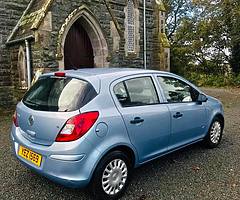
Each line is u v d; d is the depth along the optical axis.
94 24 13.05
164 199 3.97
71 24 11.91
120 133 4.00
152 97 4.71
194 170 4.97
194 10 30.25
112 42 13.95
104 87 4.04
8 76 12.11
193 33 28.80
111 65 13.93
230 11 23.23
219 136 6.34
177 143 5.12
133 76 4.50
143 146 4.39
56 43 11.23
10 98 12.21
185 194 4.11
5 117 10.35
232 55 24.95
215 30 26.08
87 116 3.70
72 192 4.20
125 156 4.11
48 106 3.98
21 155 4.18
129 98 4.30
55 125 3.72
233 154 5.79
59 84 4.18
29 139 4.10
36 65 10.80
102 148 3.77
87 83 3.96
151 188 4.31
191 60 29.36
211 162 5.35
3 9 11.74
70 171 3.60
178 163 5.30
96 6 13.02
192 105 5.45
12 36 11.94
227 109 11.66
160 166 5.16
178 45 30.30
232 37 23.52
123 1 15.55
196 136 5.62
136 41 16.77
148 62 17.81
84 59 13.63
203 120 5.74
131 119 4.15
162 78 5.00
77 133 3.62
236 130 7.82
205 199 3.97
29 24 11.19
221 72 27.45
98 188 3.81
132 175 4.65
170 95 5.04
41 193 4.18
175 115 4.94
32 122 4.02
